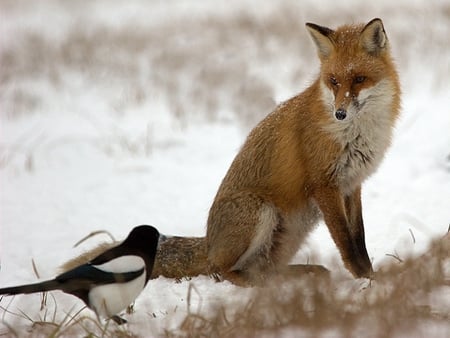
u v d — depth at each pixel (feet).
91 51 129.39
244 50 123.95
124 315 37.93
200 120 91.50
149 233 34.88
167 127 89.81
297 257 50.21
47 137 88.28
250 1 176.04
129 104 101.40
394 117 46.06
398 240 49.44
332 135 44.50
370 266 44.09
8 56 129.59
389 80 45.16
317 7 151.74
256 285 44.16
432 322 31.14
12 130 92.79
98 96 107.45
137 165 76.33
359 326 31.40
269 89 96.94
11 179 74.02
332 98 44.29
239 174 48.03
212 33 139.13
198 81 107.65
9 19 177.47
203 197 66.03
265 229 45.83
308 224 48.52
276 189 46.37
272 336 31.35
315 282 36.19
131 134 87.76
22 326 37.47
